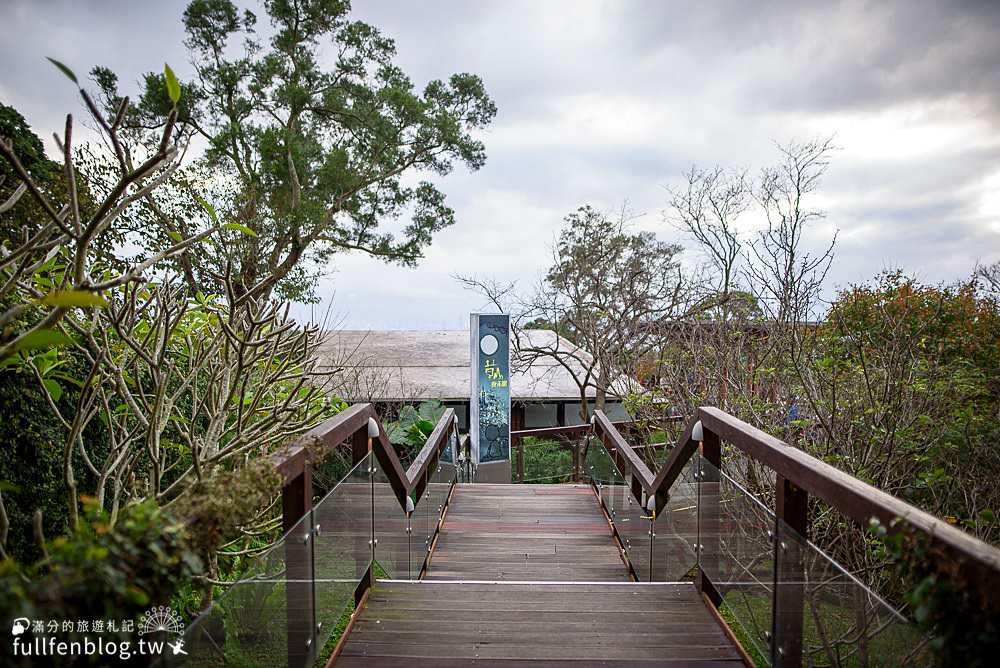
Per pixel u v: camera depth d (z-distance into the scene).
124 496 2.85
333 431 2.48
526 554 4.70
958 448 4.39
